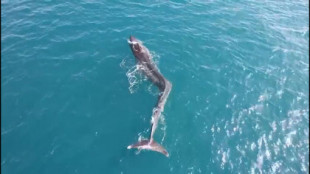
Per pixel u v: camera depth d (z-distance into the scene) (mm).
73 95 21234
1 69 22672
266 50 26797
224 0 34188
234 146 18750
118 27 27812
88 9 29953
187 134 19234
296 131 19781
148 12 30312
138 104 20812
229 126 19875
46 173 16984
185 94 21766
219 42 27203
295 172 17656
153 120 19281
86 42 25781
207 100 21484
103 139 18703
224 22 30141
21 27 26938
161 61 24328
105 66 23578
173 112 20469
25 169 17062
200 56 25312
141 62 23406
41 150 18000
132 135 18969
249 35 28578
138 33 27234
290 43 28031
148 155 17969
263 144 18938
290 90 22797
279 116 20719
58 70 22984
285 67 25047
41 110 20125
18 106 20234
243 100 21703
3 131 18750
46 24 27516
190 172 17281
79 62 23781
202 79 23109
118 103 20859
